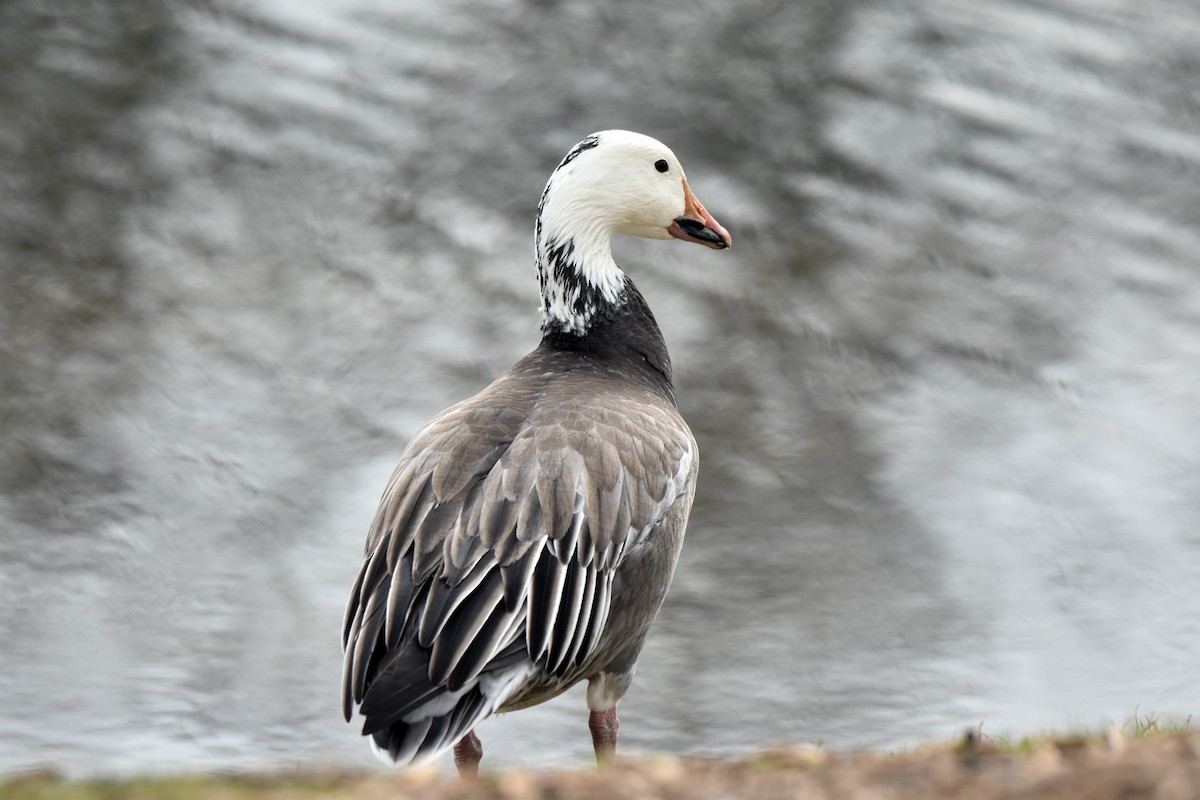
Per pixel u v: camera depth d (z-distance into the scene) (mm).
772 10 28938
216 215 23500
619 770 7512
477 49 27641
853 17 28625
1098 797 6305
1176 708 14445
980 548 17266
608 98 25984
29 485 18141
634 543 8047
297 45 27922
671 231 9969
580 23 28438
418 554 7500
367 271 22141
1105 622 15883
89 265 22391
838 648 15516
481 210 23469
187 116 25891
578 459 7941
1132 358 20641
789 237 22906
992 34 27969
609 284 9688
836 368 20469
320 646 15664
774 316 21375
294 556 17000
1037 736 9141
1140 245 22734
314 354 20469
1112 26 28344
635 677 15250
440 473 7812
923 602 16375
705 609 16328
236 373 20141
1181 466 18594
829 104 25812
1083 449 18969
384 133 25219
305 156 24797
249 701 14781
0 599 16375
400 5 29406
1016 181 24062
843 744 14078
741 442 19125
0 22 28453
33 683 14945
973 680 15125
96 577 16734
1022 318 21438
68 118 25734
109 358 20438
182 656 15500
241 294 21797
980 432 19359
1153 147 24797
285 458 18578
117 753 13852
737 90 26141
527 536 7586
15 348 20547
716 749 14180
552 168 24281
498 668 7418
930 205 23594
